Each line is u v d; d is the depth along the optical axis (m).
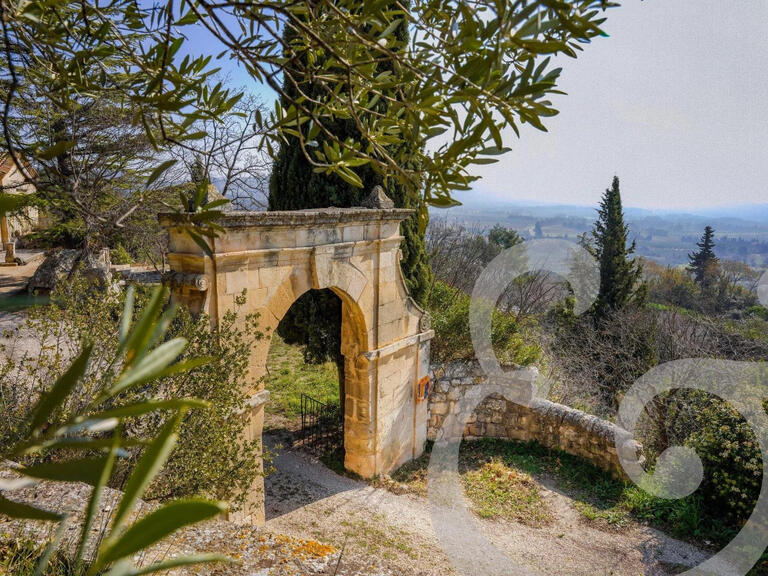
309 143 1.63
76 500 3.01
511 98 1.07
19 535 2.45
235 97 1.56
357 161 1.58
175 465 4.36
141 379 0.36
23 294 14.05
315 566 3.11
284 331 9.96
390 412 8.88
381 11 1.15
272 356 14.82
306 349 10.09
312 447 9.68
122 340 0.37
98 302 4.18
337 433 10.20
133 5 1.49
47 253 15.62
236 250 5.91
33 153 1.19
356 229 7.58
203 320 5.11
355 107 1.47
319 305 9.53
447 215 16.69
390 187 9.28
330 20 1.41
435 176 1.46
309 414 11.09
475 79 1.12
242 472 5.07
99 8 1.40
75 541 2.55
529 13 0.91
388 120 1.56
